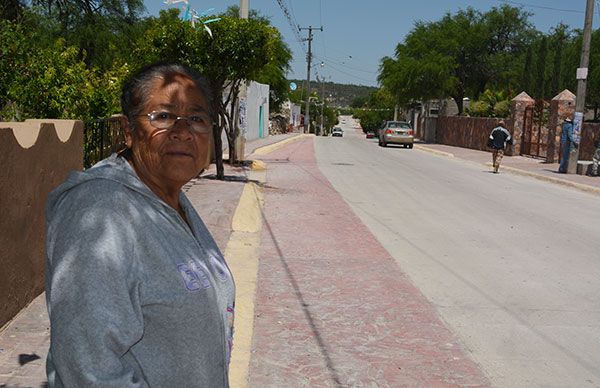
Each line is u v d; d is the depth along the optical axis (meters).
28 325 4.70
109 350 1.45
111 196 1.56
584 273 7.46
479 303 6.12
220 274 1.82
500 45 47.16
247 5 17.28
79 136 6.48
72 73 9.53
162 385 1.55
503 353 4.88
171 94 1.75
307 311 5.65
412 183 16.66
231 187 12.81
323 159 24.53
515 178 19.75
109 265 1.48
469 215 11.54
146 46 13.26
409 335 5.17
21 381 3.79
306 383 4.19
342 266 7.33
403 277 6.95
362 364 4.54
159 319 1.56
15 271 4.82
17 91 8.52
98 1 23.28
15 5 17.12
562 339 5.24
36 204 5.26
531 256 8.28
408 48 46.59
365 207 12.05
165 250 1.59
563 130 20.59
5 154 4.52
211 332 1.64
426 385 4.24
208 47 13.12
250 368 4.38
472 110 41.94
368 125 96.69
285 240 8.61
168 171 1.76
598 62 32.25
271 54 13.59
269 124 51.31
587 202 14.39
